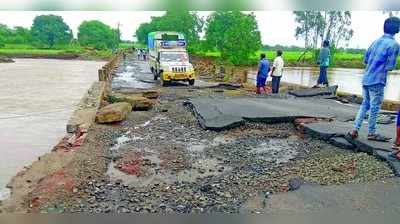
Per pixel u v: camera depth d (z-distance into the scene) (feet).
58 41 347.97
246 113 37.88
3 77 115.03
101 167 25.30
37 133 40.83
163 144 31.22
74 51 284.82
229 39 147.43
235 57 146.92
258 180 22.65
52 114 52.60
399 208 17.74
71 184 21.91
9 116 50.80
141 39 285.84
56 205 19.36
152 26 220.84
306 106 42.65
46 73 134.00
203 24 177.99
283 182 22.03
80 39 356.38
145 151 29.27
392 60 24.14
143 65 145.79
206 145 30.60
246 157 27.32
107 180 23.17
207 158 27.30
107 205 19.54
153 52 91.50
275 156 27.32
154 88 70.38
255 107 41.34
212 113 38.83
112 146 30.96
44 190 21.01
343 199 18.81
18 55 257.55
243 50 147.23
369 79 24.97
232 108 40.81
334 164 24.04
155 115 43.68
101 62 229.04
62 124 45.83
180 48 83.35
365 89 25.75
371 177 21.42
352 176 21.86
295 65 177.78
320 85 57.21
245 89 66.44
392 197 18.83
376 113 25.77
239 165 25.63
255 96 53.26
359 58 202.59
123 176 23.91
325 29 204.03
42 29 343.87
